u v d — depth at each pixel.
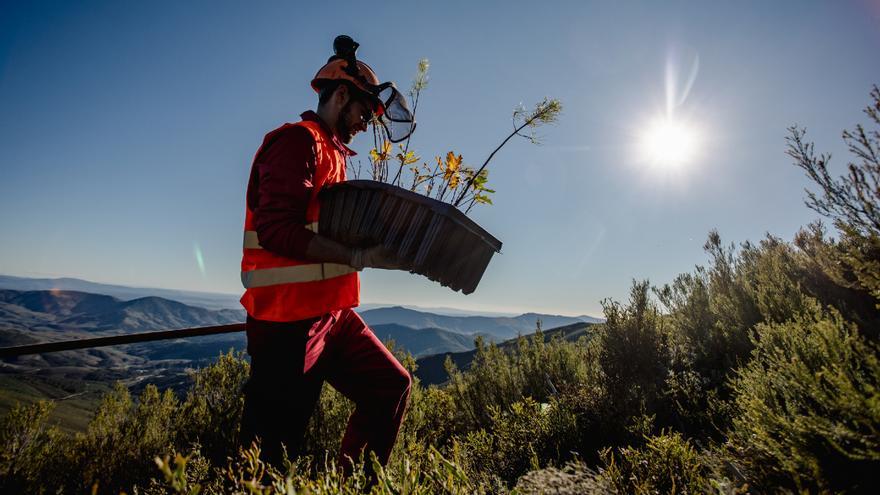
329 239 1.41
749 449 1.88
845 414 1.55
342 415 3.72
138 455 4.05
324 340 1.84
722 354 3.93
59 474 4.01
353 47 1.96
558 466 2.76
